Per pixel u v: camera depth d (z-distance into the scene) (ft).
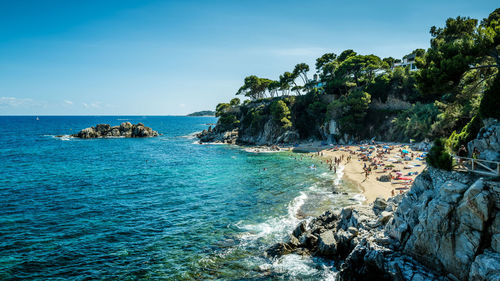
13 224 105.40
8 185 163.84
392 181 148.05
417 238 65.00
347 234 81.15
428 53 79.61
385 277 65.62
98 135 496.23
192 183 171.63
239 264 79.97
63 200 136.46
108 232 100.32
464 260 57.57
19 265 77.56
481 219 56.08
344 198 130.00
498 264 51.52
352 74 377.30
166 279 73.15
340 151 266.57
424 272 61.52
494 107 69.56
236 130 455.22
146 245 90.99
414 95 280.31
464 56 70.54
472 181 60.90
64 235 97.14
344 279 70.23
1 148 335.26
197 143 416.05
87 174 198.80
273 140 360.69
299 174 186.60
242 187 159.33
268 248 86.53
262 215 115.55
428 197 67.15
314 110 357.61
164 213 119.65
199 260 82.12
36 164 235.40
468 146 75.20
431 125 209.15
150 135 536.01
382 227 79.87
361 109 302.86
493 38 68.13
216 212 120.16
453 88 76.38
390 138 283.38
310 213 114.62
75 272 75.41
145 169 217.97
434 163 71.82
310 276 74.43
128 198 140.77
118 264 79.66
